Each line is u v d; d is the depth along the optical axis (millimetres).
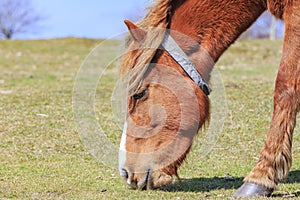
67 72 20031
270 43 26906
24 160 8641
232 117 11156
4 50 26656
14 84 16672
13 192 6707
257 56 23656
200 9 6363
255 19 6559
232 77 17234
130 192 6566
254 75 17984
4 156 8852
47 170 8016
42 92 14672
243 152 9109
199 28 6379
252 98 12930
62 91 14836
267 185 6250
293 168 8133
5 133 10258
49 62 23031
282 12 6262
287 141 6234
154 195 6422
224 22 6406
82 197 6457
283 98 6211
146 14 6363
